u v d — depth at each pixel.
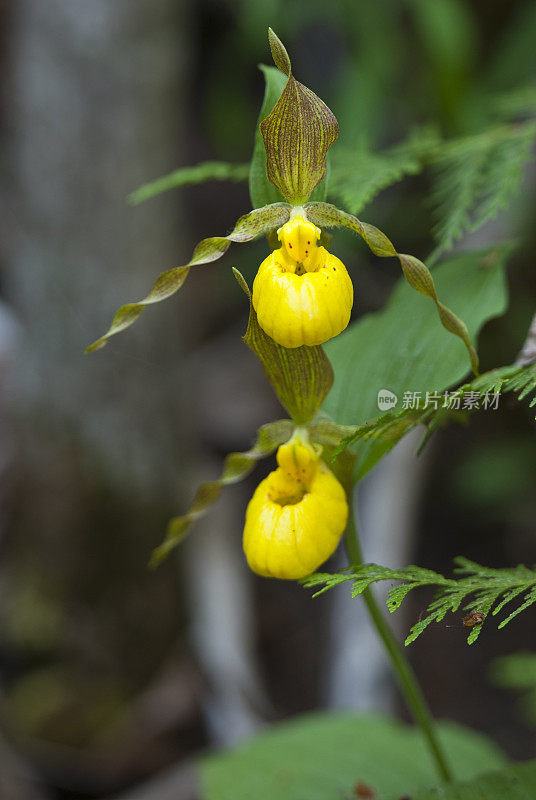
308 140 0.50
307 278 0.50
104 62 0.82
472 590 0.48
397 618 0.89
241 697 0.86
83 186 0.85
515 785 0.52
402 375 0.54
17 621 0.88
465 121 0.83
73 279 0.88
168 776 0.79
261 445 0.53
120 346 0.90
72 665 0.89
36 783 0.81
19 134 0.84
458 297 0.55
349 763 0.60
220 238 0.50
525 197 0.83
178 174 0.59
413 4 0.84
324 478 0.52
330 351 0.56
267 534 0.51
